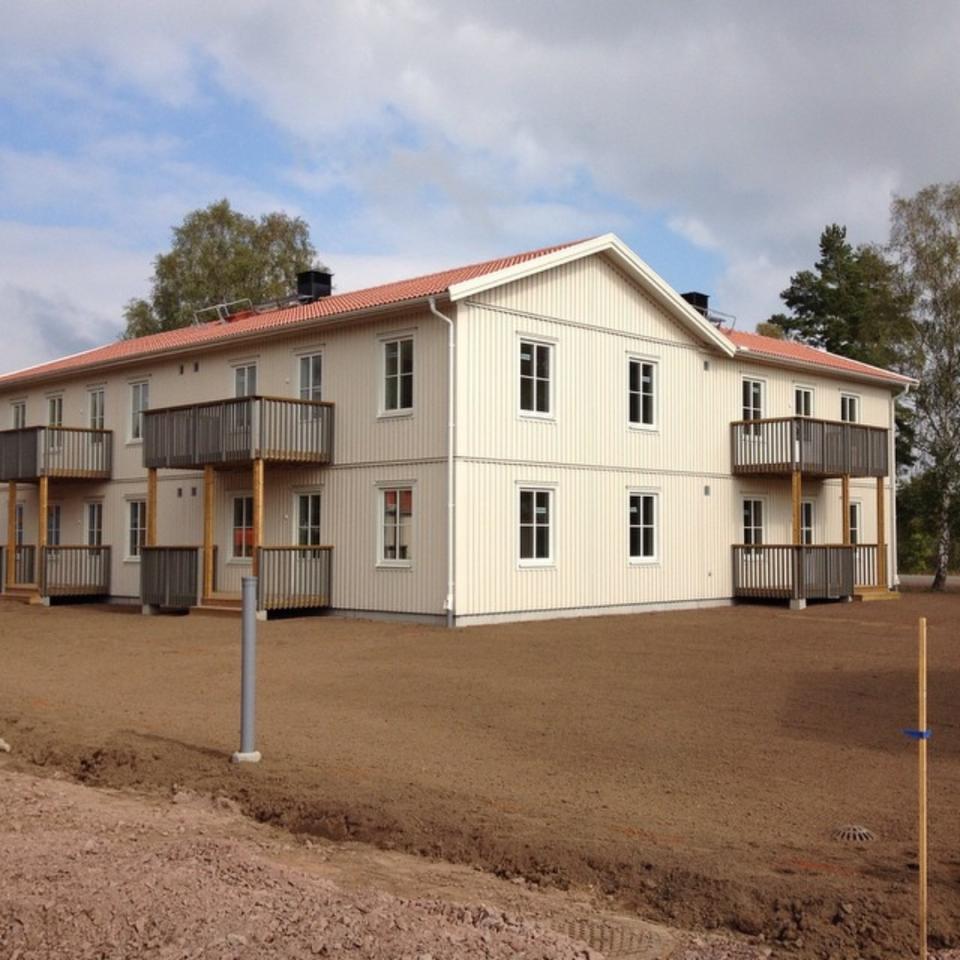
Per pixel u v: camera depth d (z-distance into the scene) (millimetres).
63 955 4793
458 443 19578
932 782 8250
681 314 24031
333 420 21797
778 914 5645
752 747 9477
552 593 21125
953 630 18703
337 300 25359
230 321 29672
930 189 34250
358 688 12758
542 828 7031
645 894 6035
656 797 7812
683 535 24141
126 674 14086
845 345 49031
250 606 9070
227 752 9328
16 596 26797
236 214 49375
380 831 7188
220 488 24141
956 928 5391
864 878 6039
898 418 36344
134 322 49219
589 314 22250
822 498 28219
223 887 5566
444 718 10891
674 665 14453
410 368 20469
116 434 27078
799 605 24016
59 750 9625
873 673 13664
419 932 5070
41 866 5820
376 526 20859
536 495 21094
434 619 19719
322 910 5320
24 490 29812
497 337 20406
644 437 23328
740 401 26016
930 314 34062
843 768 8695
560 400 21531
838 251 51625
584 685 12859
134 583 26422
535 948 4992
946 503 33250
